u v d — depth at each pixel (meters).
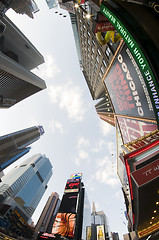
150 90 8.60
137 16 7.53
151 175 19.31
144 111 25.12
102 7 9.00
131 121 32.59
